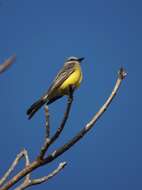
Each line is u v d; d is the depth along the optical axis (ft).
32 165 30.99
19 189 29.81
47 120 31.40
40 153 31.14
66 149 31.73
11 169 31.17
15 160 31.78
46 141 31.19
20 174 30.60
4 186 30.17
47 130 31.35
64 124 31.50
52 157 31.35
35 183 30.17
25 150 32.32
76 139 31.78
